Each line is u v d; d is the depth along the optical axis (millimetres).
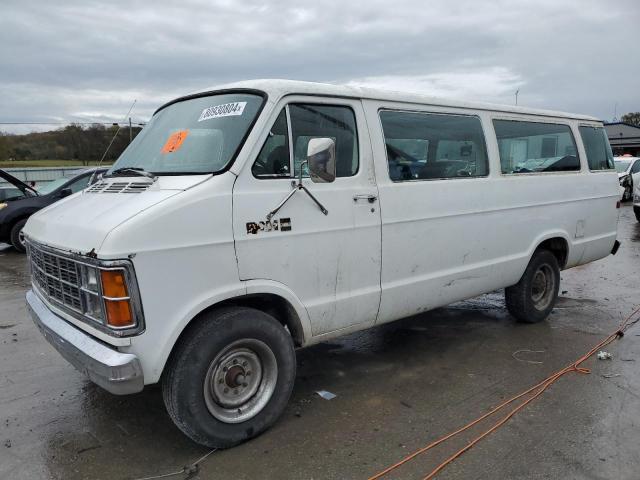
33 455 3289
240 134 3344
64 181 11203
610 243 6465
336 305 3762
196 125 3678
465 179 4625
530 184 5238
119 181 3535
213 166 3275
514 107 5258
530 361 4664
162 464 3170
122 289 2797
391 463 3133
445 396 4004
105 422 3691
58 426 3646
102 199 3377
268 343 3381
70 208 3502
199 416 3107
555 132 5711
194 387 3072
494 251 4957
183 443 3404
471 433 3451
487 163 4875
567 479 2955
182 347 3064
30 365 4734
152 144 3887
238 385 3311
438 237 4406
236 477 3021
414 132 4285
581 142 6031
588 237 6098
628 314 6066
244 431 3314
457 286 4648
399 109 4188
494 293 7023
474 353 4883
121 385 2807
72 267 3100
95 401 4012
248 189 3262
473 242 4723
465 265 4703
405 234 4145
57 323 3301
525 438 3377
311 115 3637
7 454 3307
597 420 3586
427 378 4344
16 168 21188
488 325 5695
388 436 3436
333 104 3764
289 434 3479
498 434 3432
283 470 3080
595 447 3258
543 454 3195
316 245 3598
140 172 3475
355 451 3268
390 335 5414
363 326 4055
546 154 5598
